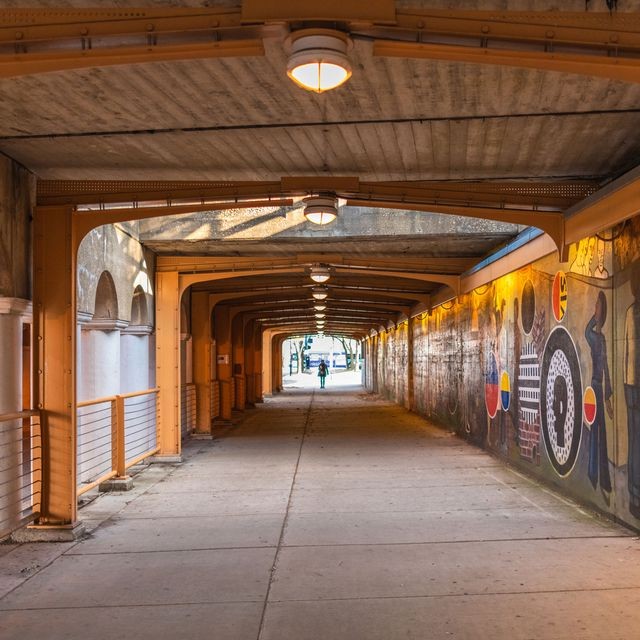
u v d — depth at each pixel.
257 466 11.66
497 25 3.78
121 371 12.27
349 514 7.89
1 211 6.44
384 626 4.54
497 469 10.94
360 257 13.17
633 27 3.78
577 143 6.31
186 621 4.71
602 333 7.41
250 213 11.00
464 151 6.57
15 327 6.83
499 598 5.03
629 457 6.80
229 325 20.09
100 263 9.39
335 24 3.69
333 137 6.16
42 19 3.89
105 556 6.34
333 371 83.44
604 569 5.68
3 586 5.52
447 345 16.70
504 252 11.17
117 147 6.42
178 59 3.92
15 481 6.82
